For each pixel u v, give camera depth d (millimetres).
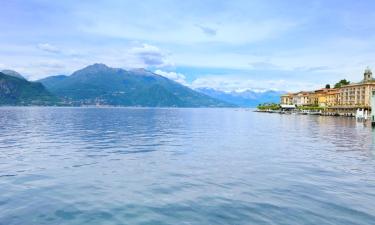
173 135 59938
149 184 22281
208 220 15547
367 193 20047
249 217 15891
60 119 123000
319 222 15180
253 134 64188
